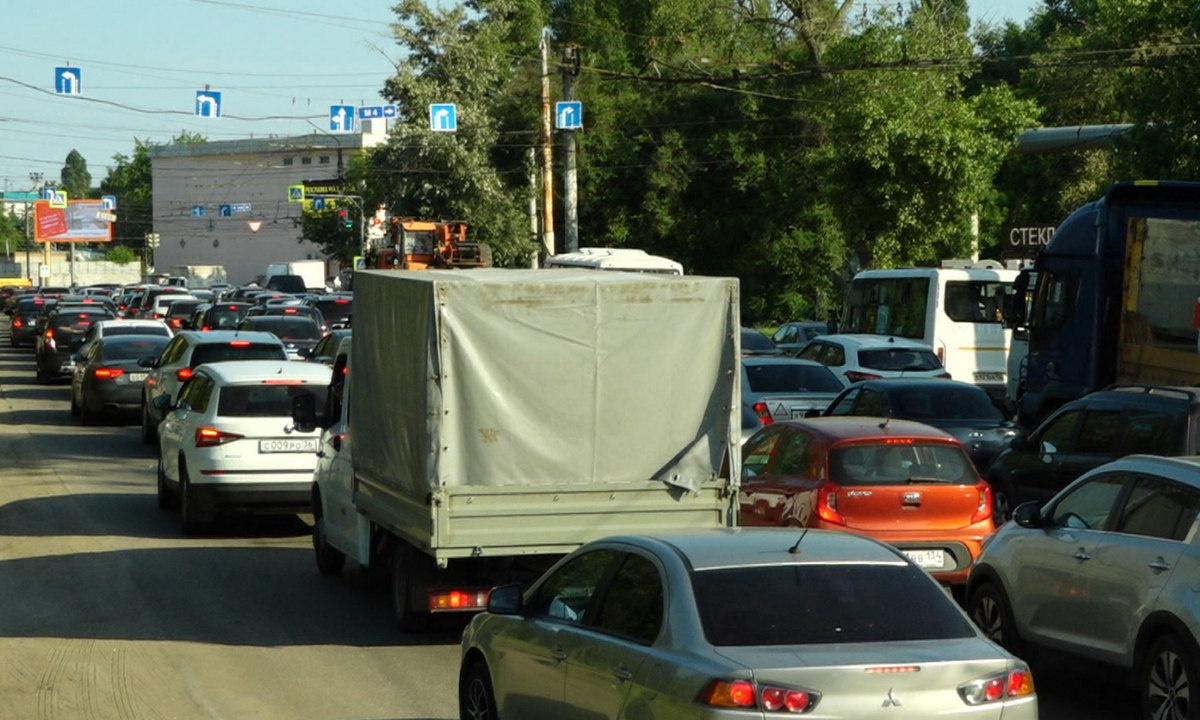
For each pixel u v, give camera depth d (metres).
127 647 13.26
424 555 13.37
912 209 46.62
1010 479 17.77
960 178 46.28
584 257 41.56
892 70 46.81
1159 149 32.12
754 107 66.06
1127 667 10.08
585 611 7.96
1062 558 10.88
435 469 12.38
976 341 35.91
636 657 7.13
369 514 14.32
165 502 22.06
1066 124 57.78
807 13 60.00
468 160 64.69
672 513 12.99
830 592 7.16
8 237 195.62
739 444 13.12
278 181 141.38
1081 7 70.19
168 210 146.88
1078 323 23.36
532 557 13.10
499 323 12.59
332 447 16.19
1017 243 43.25
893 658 6.60
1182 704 9.49
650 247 69.00
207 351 28.20
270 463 18.97
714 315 13.15
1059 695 11.46
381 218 91.81
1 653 13.04
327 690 11.62
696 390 13.12
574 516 12.76
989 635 11.95
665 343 13.01
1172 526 9.93
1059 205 59.41
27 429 34.25
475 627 9.24
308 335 38.69
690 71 67.00
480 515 12.50
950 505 14.09
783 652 6.68
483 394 12.55
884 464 14.19
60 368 48.12
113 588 16.20
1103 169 57.34
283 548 19.05
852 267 65.19
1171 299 22.12
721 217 68.44
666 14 68.56
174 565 17.64
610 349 12.87
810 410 23.77
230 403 19.16
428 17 66.50
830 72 48.12
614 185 68.69
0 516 21.55
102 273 181.38
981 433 21.22
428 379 12.43
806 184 65.31
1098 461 16.17
